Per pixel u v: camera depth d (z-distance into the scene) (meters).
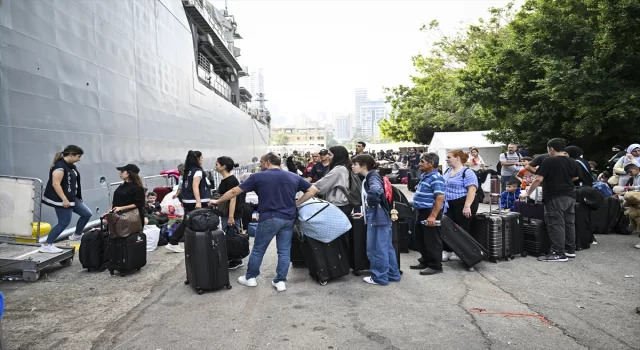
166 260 6.61
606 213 8.35
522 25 15.78
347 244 5.79
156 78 13.64
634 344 3.57
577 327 3.92
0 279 5.44
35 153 7.48
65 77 8.38
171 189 10.66
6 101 6.86
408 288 5.13
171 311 4.40
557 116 13.55
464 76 17.06
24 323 4.08
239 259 6.12
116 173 10.39
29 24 7.36
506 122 15.14
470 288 5.11
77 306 4.55
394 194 6.99
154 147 13.30
